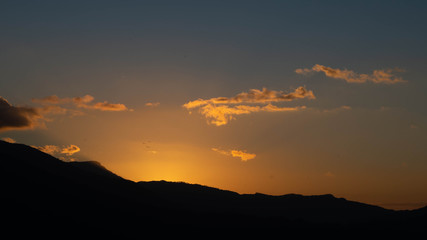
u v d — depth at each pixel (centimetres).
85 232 18962
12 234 16862
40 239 17138
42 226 18262
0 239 16238
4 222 17575
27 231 17450
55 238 17600
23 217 18438
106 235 19288
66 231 18500
